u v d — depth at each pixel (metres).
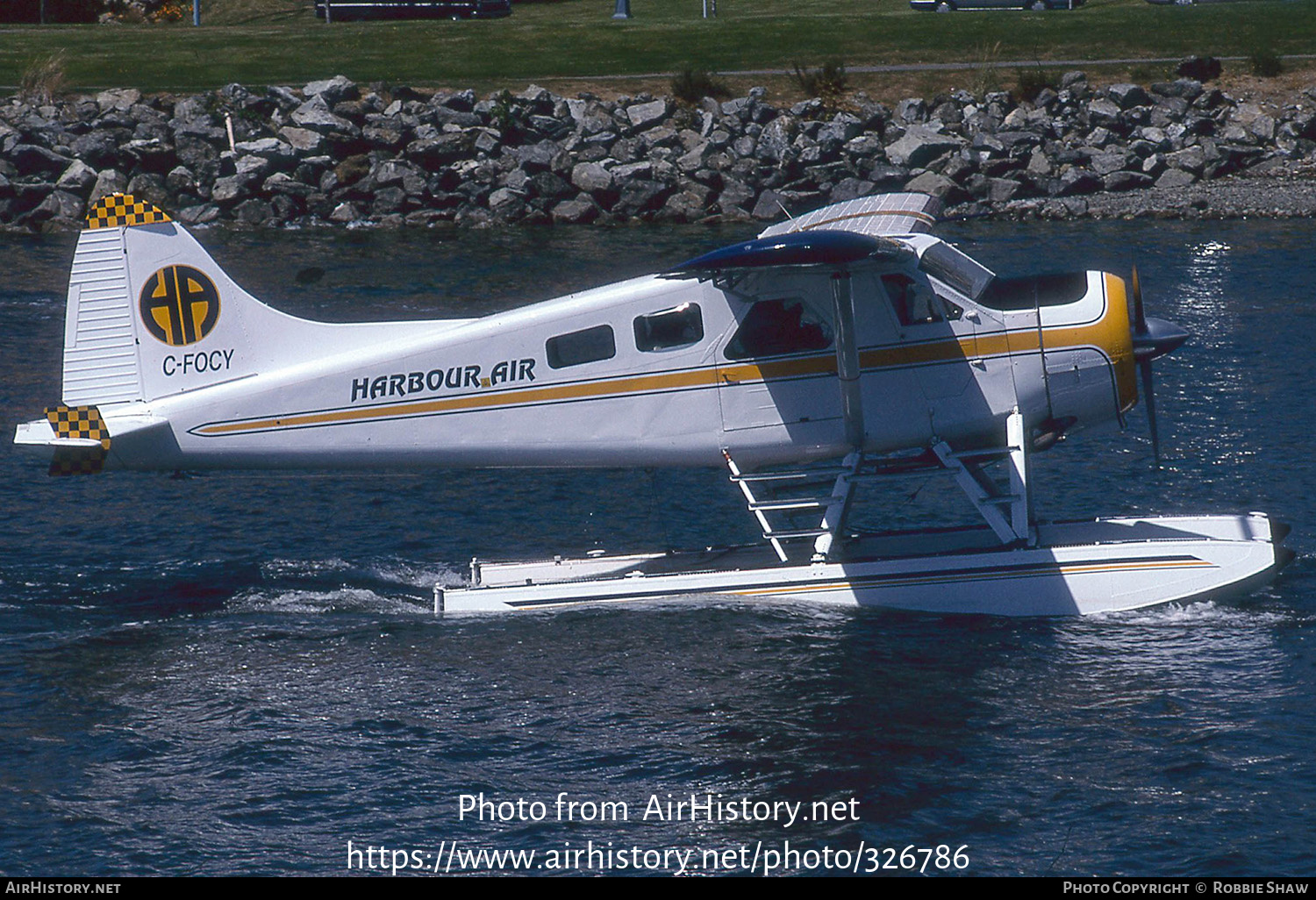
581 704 23.89
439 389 28.48
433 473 38.72
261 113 89.62
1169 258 66.44
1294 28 107.19
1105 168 86.12
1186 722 22.62
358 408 28.58
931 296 27.66
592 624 27.58
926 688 24.27
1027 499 28.05
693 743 22.50
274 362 28.81
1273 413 41.84
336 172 84.69
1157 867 18.81
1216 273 62.56
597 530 34.31
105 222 28.44
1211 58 98.25
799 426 28.25
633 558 30.86
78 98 93.25
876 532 31.27
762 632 26.91
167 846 19.69
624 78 100.31
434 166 86.12
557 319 28.30
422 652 26.33
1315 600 27.70
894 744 22.30
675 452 28.75
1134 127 91.00
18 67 100.38
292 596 29.47
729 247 25.42
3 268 66.69
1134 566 27.69
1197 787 20.67
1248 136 89.19
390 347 28.59
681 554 31.00
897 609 28.05
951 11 128.88
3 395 45.00
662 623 27.52
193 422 28.64
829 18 116.06
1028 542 28.12
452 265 68.19
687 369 28.19
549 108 92.06
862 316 27.59
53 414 28.30
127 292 28.61
